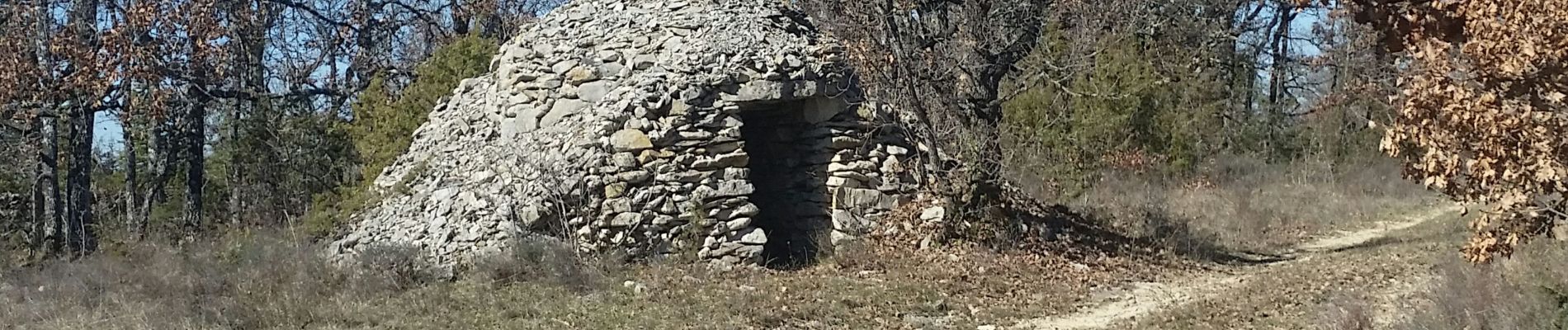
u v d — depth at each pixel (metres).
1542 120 6.38
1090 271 14.16
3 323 10.93
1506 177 6.49
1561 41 6.04
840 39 15.12
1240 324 10.41
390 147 19.56
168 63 22.12
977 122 15.32
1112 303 12.41
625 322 10.62
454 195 14.05
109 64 20.41
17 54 19.77
